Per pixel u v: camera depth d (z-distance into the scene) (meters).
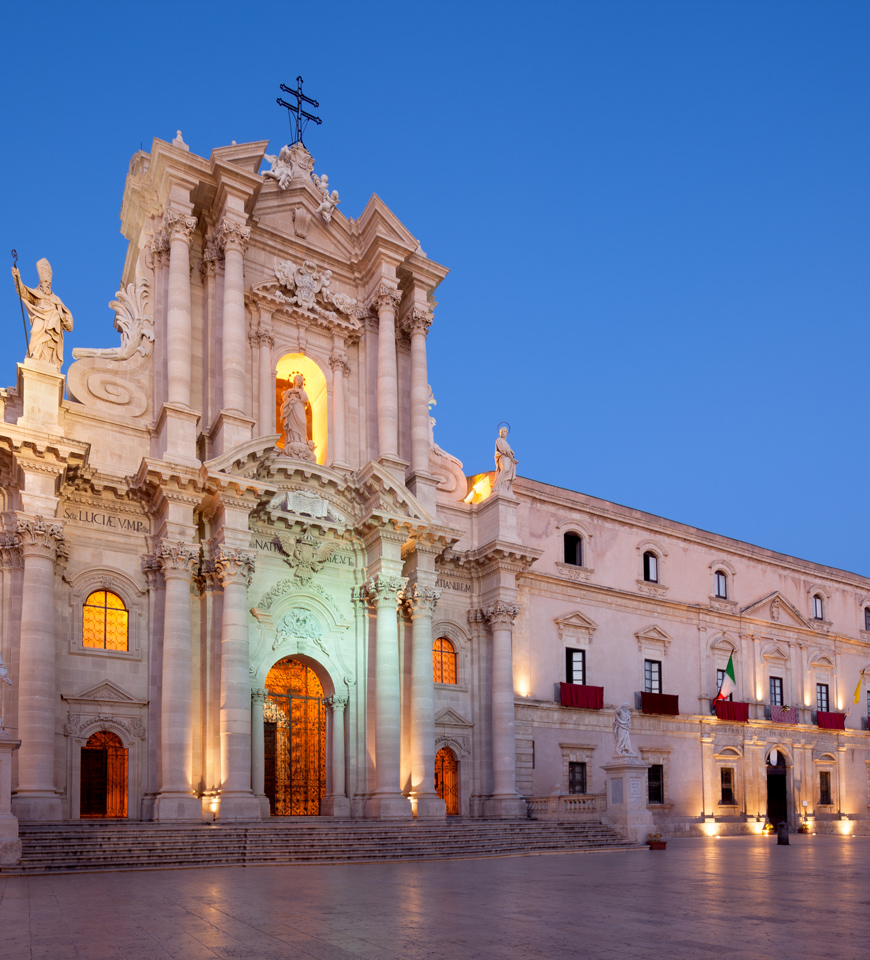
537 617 41.16
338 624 34.03
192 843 24.55
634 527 46.53
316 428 38.12
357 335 38.38
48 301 29.53
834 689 54.78
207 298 34.53
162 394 32.72
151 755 29.05
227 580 30.03
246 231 34.25
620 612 44.50
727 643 48.94
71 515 29.81
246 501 30.92
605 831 33.81
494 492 39.00
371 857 26.03
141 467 30.02
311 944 11.21
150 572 30.45
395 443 36.78
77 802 27.80
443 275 40.12
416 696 34.03
